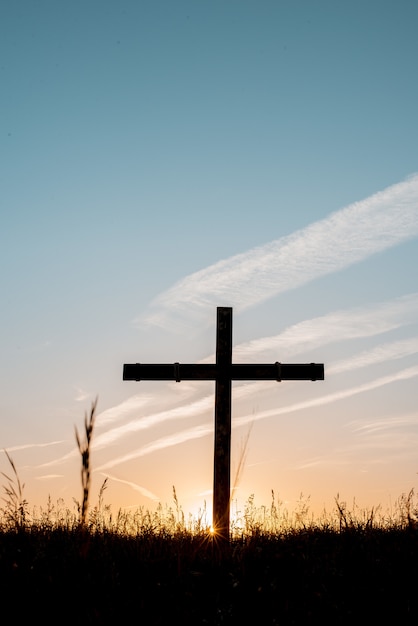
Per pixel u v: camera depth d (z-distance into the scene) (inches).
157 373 452.8
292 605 221.8
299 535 321.7
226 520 359.3
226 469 439.8
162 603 221.3
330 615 215.3
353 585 236.7
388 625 209.6
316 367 454.6
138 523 327.3
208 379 452.8
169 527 322.0
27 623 201.2
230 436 445.1
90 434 165.3
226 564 269.3
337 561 266.8
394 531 315.0
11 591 216.7
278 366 453.1
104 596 220.2
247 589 231.6
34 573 232.1
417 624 209.2
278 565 264.7
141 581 241.1
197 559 277.7
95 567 243.6
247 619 212.1
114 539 302.4
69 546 261.4
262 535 319.3
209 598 230.5
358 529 314.2
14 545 258.8
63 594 216.1
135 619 206.8
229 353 458.0
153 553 279.4
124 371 453.7
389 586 234.7
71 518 304.2
